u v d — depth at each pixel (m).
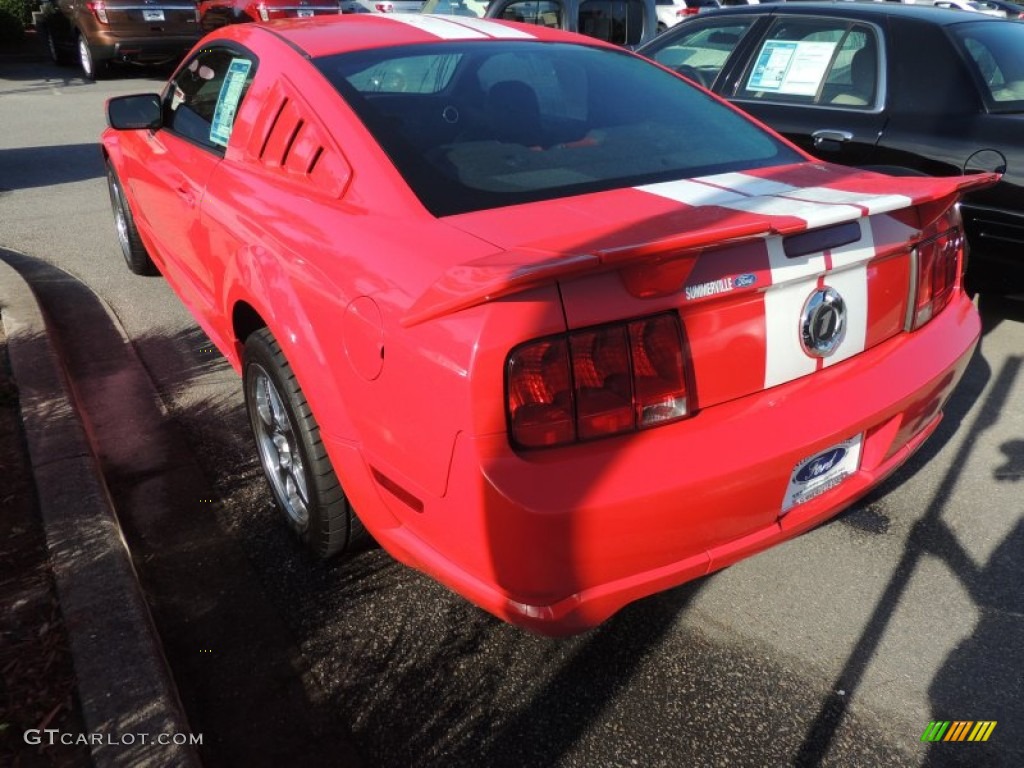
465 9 9.50
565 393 1.72
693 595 2.52
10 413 3.29
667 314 1.80
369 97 2.49
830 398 2.04
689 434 1.85
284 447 2.67
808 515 2.11
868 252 2.07
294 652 2.33
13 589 2.38
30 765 1.87
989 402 3.64
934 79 4.15
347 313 2.04
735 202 2.06
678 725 2.09
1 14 15.70
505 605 1.83
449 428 1.76
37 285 4.89
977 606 2.47
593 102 2.72
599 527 1.75
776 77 4.73
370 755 2.03
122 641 2.15
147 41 12.39
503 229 2.00
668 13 12.70
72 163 7.92
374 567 2.64
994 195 3.91
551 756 2.01
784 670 2.25
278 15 12.32
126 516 2.88
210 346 4.12
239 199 2.73
